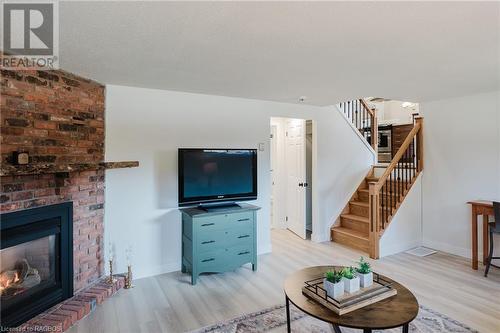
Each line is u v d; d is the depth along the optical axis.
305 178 5.05
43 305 2.40
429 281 3.25
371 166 5.33
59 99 2.60
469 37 2.00
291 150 5.46
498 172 3.70
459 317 2.50
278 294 2.97
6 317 2.13
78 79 2.80
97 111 3.04
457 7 1.59
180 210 3.48
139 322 2.45
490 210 3.49
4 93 2.14
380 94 3.80
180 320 2.48
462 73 2.85
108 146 3.15
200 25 1.80
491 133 3.75
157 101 3.42
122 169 3.25
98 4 1.54
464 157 4.04
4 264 2.31
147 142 3.37
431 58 2.42
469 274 3.45
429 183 4.48
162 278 3.35
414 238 4.49
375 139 5.49
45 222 2.42
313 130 4.77
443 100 4.27
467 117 3.99
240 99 3.96
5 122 2.14
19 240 2.20
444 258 4.00
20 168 1.93
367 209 4.74
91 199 2.96
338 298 1.81
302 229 5.03
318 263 3.85
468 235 4.02
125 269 3.28
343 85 3.29
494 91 3.69
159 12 1.63
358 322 1.61
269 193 4.27
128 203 3.29
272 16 1.69
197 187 3.46
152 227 3.42
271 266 3.74
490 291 2.99
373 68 2.68
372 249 4.04
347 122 5.05
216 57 2.37
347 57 2.38
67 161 2.66
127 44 2.09
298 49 2.21
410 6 1.58
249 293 2.99
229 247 3.42
